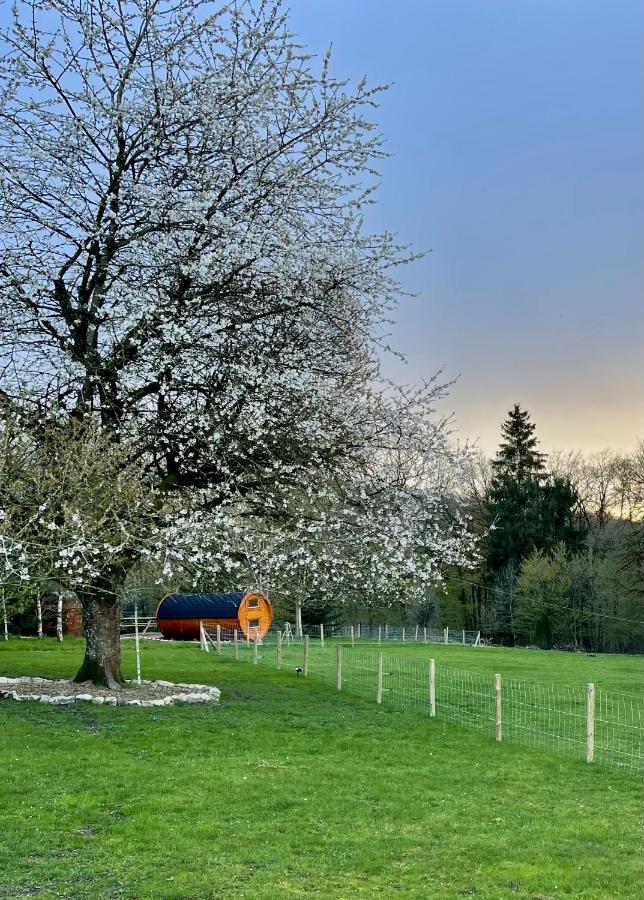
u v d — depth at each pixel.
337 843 9.16
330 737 14.64
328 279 16.81
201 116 16.23
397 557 16.73
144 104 16.05
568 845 9.41
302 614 51.44
